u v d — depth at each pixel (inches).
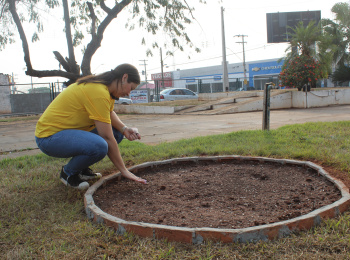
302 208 93.8
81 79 109.4
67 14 496.1
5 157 190.7
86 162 110.2
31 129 381.1
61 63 501.0
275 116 392.2
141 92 937.5
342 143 171.8
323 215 83.7
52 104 112.3
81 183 116.0
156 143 221.9
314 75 523.2
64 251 74.5
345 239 73.7
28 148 222.7
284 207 95.7
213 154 161.9
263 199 103.6
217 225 85.0
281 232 77.6
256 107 503.8
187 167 144.9
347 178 116.0
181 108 546.9
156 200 106.0
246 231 75.6
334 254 68.7
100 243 77.5
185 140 203.3
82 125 113.3
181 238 77.5
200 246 75.1
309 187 111.6
